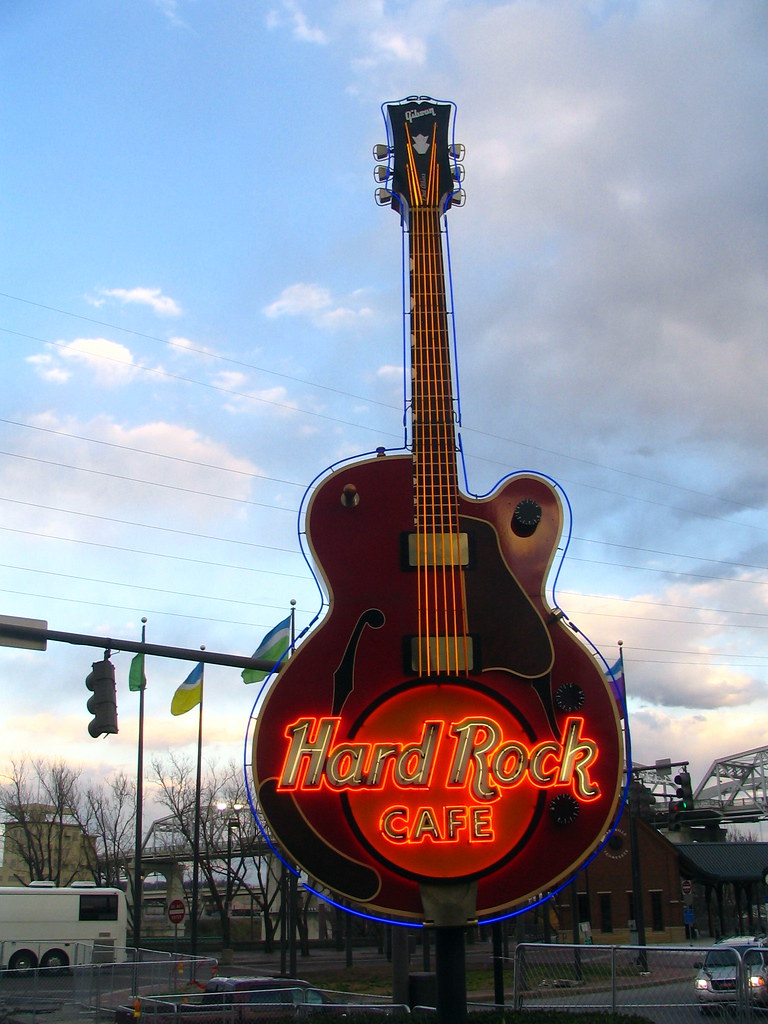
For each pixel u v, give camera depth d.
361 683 17.81
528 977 18.48
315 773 17.28
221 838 82.25
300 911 74.69
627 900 69.88
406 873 16.88
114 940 52.25
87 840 96.50
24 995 31.91
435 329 20.11
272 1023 19.03
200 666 37.88
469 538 18.67
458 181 22.05
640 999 16.78
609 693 18.00
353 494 18.72
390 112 22.58
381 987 42.75
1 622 19.88
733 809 106.94
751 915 78.00
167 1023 20.59
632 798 47.66
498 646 18.09
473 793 17.27
